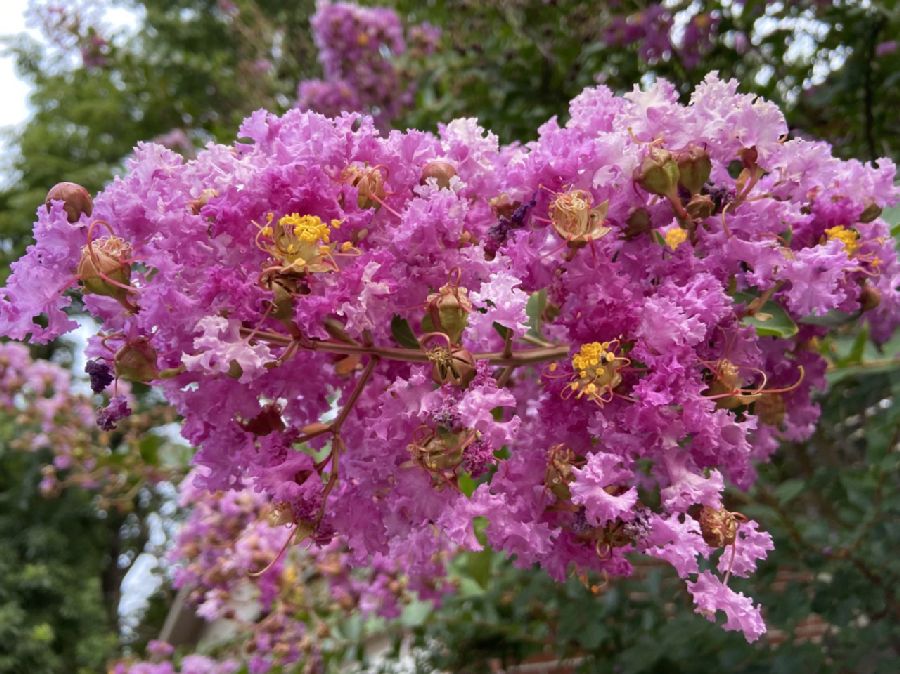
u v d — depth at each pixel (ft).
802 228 0.60
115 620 5.55
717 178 0.54
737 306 0.56
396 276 0.50
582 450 0.50
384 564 1.24
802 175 0.56
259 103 2.28
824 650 1.02
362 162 0.52
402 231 0.49
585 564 0.53
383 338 0.54
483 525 0.79
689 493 0.47
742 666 1.03
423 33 1.91
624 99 0.57
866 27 1.33
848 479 1.05
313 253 0.47
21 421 1.70
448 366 0.47
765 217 0.54
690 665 1.09
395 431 0.48
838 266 0.53
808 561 1.03
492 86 1.70
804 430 0.66
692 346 0.50
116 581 5.77
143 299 0.46
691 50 1.46
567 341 0.55
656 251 0.53
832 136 1.42
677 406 0.49
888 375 1.02
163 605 4.99
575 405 0.49
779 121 0.52
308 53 2.35
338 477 0.52
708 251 0.55
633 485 0.48
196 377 0.49
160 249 0.47
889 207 0.69
